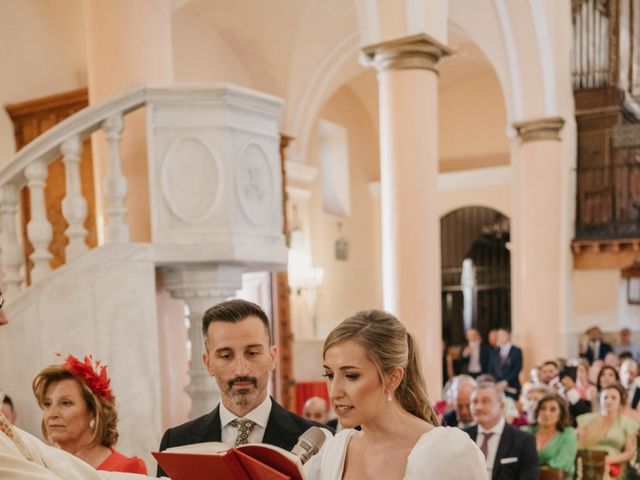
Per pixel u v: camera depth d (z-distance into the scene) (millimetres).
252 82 11570
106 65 4051
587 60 12109
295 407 10867
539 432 4961
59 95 7035
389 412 1733
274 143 3801
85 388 2562
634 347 12266
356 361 1653
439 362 6793
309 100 12570
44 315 3398
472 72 15328
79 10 7973
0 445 1418
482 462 1587
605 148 12109
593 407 6539
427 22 6777
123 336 3377
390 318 1755
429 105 6773
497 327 15508
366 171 16156
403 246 6695
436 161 6859
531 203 11062
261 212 3693
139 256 3396
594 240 11773
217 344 2324
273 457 1497
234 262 3547
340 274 14852
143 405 3383
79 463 1607
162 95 3480
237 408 2367
